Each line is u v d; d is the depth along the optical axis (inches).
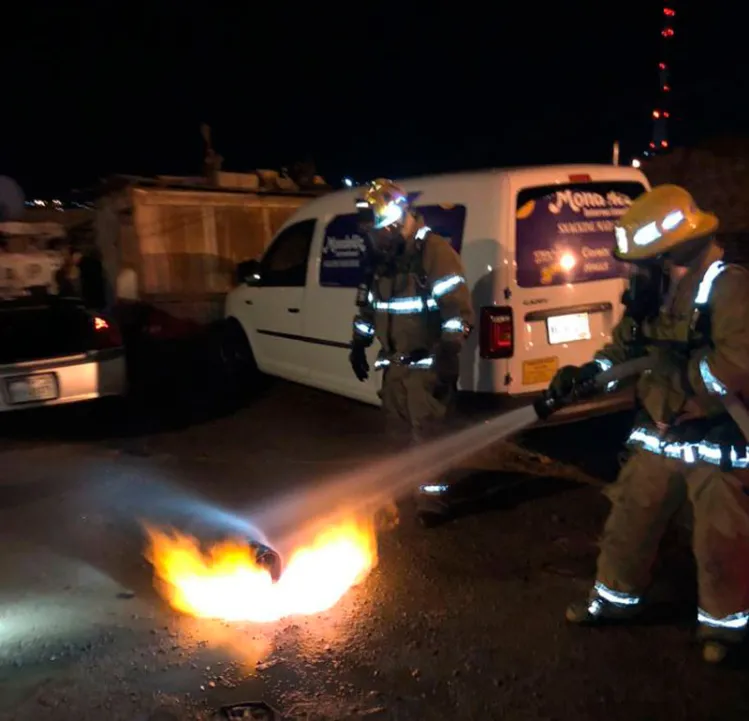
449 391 190.5
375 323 192.2
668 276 132.0
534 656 139.2
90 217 495.2
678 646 141.1
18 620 153.9
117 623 152.3
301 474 235.9
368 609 156.2
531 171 217.5
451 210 222.2
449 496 213.6
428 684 131.8
